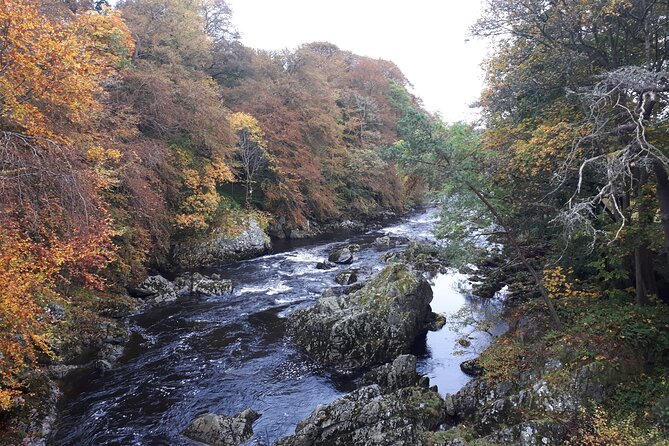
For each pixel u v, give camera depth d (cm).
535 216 1364
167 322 1723
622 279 1334
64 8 1483
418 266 2364
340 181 4472
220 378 1305
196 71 3081
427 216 5159
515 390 1041
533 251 1593
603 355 962
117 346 1480
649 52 1072
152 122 2339
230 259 2802
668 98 860
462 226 1288
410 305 1591
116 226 1738
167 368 1355
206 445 995
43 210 1000
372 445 920
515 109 1481
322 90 4444
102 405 1145
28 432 992
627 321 1060
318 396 1222
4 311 805
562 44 1252
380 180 4953
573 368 962
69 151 996
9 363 995
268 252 3067
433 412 1030
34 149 907
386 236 3581
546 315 1295
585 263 1357
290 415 1121
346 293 2067
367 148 4812
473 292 2066
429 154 1218
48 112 1129
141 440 1008
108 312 1739
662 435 759
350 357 1416
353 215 4659
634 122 792
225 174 2819
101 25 1875
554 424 852
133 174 1847
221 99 3419
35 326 1014
